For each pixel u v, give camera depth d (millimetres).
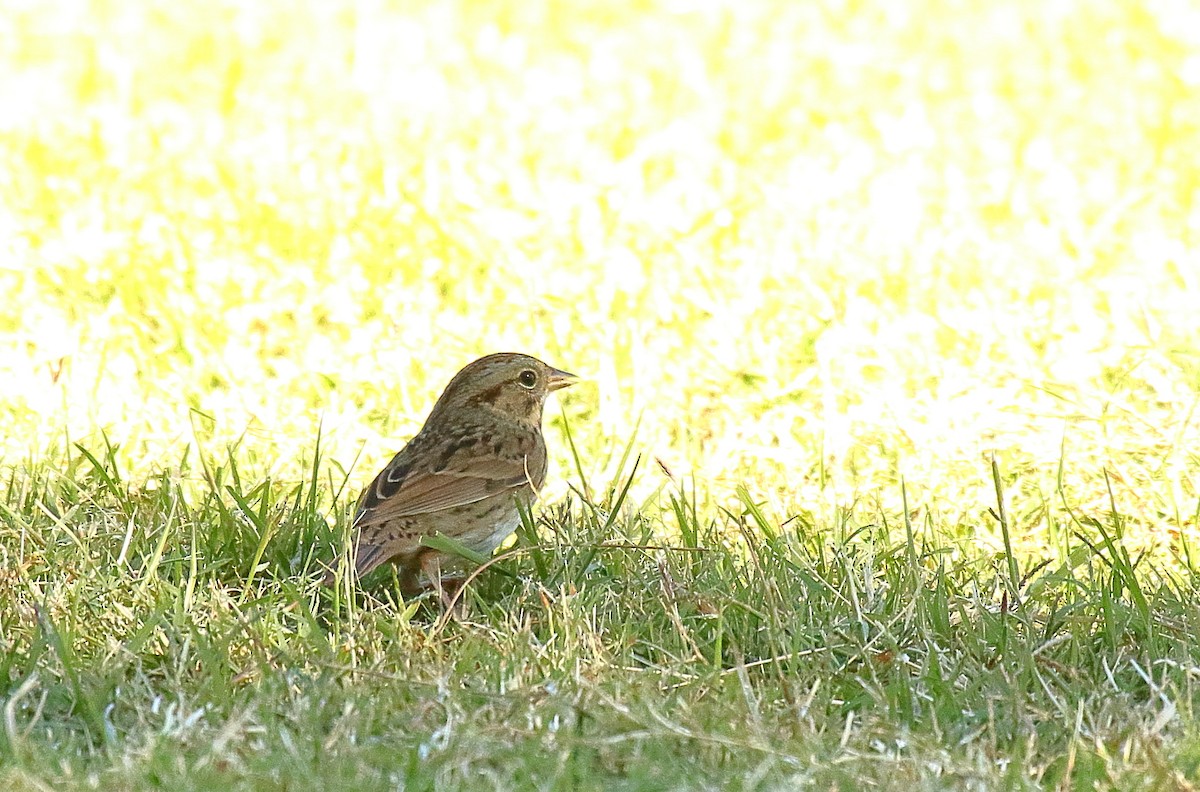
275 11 34031
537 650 8703
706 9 34906
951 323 15492
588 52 30984
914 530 11133
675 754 7746
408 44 31297
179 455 12312
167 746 7516
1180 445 12438
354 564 9688
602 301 16172
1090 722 8086
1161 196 20734
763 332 15359
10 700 8023
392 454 12641
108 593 9359
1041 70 29250
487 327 15578
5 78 27734
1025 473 12188
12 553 9742
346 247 17984
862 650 8734
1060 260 17938
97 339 14680
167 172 21391
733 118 25766
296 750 7426
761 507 11578
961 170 22344
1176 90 27391
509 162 22688
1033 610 9633
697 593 9328
